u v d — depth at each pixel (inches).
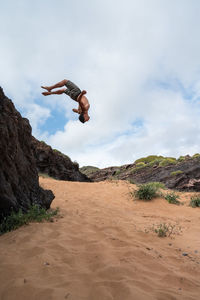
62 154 1213.1
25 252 158.6
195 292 115.6
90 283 117.3
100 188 562.3
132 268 135.8
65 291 107.3
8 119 240.2
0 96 243.0
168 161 1430.9
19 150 269.3
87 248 171.5
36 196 298.5
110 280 120.1
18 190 258.7
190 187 1084.5
